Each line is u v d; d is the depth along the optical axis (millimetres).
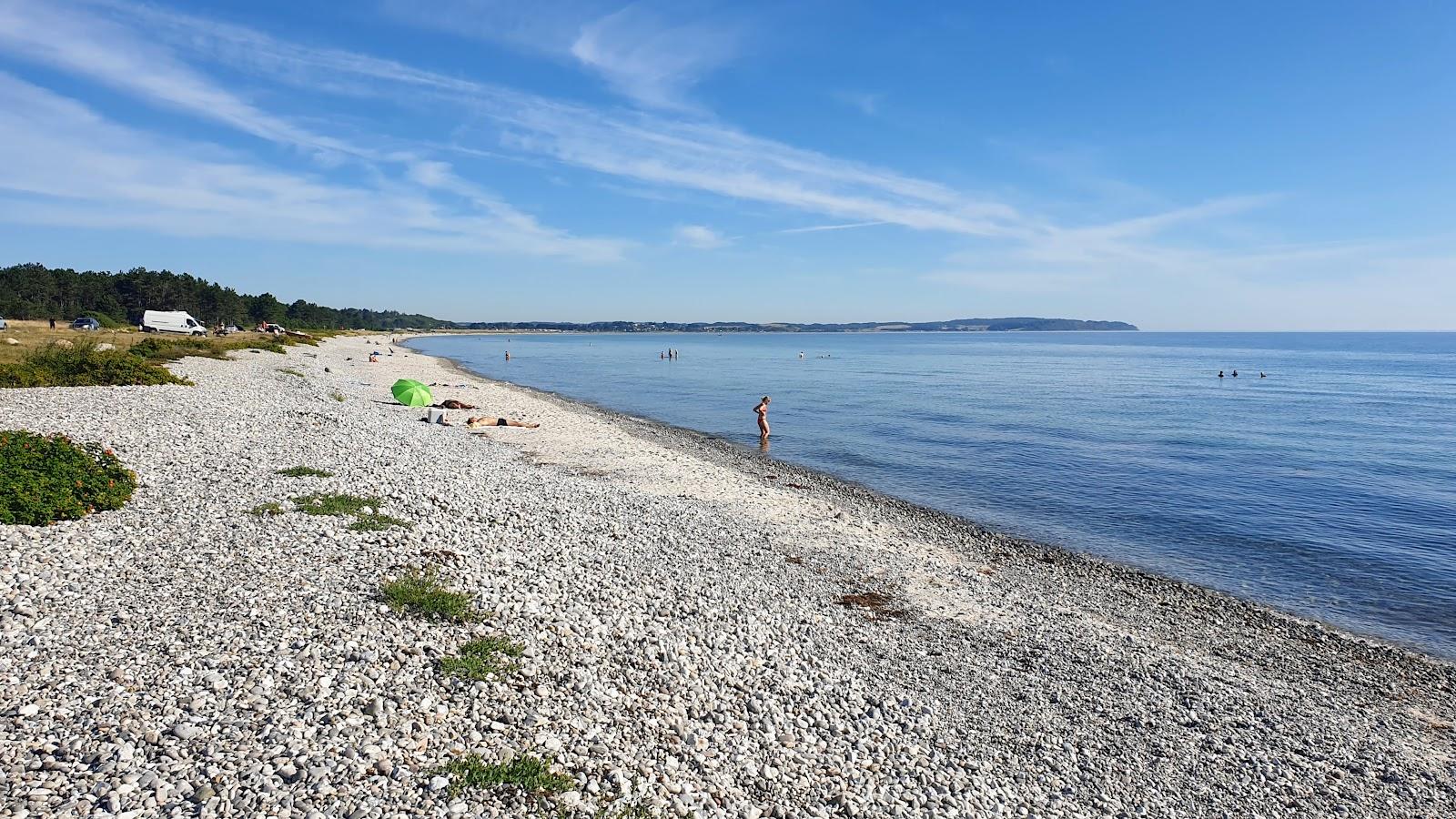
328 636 9461
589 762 7938
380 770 7168
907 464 34094
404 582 11336
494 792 7156
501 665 9445
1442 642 15766
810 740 9586
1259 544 22250
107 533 12406
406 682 8703
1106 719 11641
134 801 6320
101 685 7926
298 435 23547
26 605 9484
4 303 107250
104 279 138625
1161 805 9609
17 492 12289
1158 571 19906
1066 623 15453
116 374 32438
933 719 10961
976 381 83812
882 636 13977
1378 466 34312
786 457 35688
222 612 9867
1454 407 59312
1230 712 12172
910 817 8375
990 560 20281
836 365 117562
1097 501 27312
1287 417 52281
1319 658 14836
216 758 6945
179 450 19125
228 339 88750
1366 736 11805
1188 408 57594
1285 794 10094
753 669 11289
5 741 6828
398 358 101500
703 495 24734
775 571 16797
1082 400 62656
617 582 13820
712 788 8047
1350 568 20266
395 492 17250
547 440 34125
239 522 13570
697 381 81938
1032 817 8922
